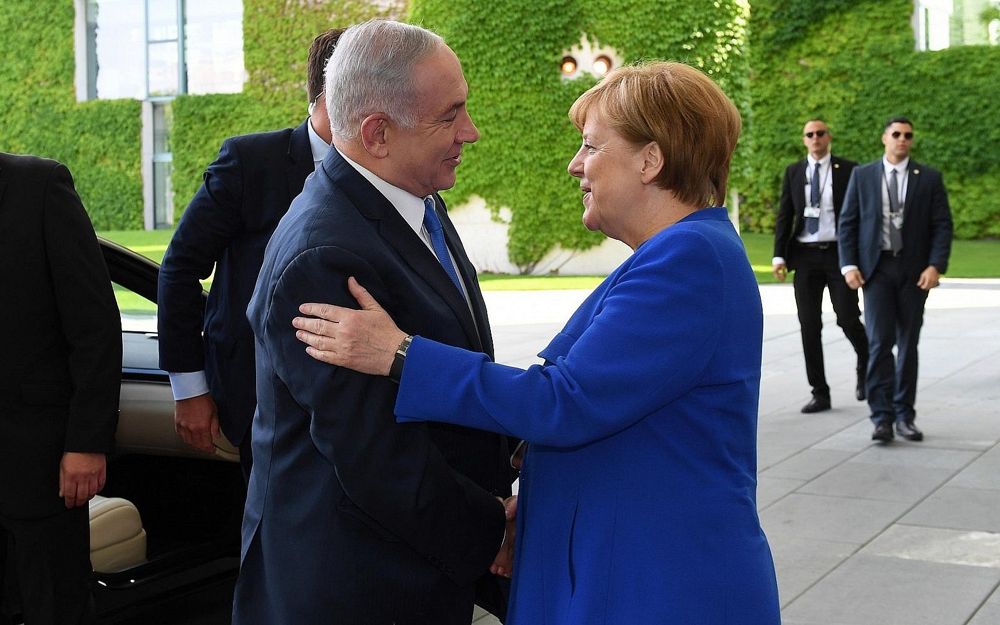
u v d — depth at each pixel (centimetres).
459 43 1764
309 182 208
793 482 544
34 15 2686
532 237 1772
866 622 360
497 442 216
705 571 174
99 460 263
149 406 333
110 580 299
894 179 627
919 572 407
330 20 2331
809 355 723
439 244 219
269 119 2414
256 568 206
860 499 509
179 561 317
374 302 187
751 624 176
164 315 294
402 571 194
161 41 2586
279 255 196
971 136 2134
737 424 181
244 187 291
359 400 183
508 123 1767
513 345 980
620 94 185
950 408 720
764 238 2227
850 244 641
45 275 258
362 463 183
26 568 264
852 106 2228
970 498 505
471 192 1792
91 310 259
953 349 963
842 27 2223
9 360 256
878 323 627
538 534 186
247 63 2417
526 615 185
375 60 196
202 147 2497
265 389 201
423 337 190
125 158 2622
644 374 172
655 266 175
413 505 186
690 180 184
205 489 342
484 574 221
